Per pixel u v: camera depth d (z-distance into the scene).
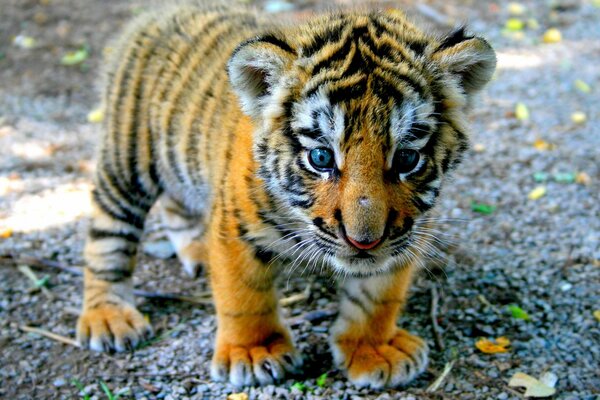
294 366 0.80
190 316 0.90
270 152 0.73
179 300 0.92
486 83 0.75
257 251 0.78
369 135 0.69
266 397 0.78
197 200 0.89
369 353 0.80
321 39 0.73
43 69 1.50
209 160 0.82
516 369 0.81
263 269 0.78
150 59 0.91
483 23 1.68
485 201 1.08
